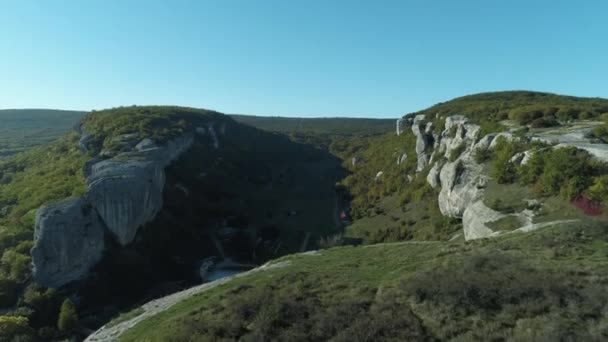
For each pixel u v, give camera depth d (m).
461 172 48.28
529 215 31.91
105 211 55.22
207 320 19.72
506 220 33.09
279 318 17.89
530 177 35.72
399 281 19.23
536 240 22.08
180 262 61.12
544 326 13.49
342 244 62.19
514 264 18.52
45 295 45.38
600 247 19.72
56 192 59.62
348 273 22.66
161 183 69.31
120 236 56.12
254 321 18.42
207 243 69.94
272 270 26.77
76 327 42.72
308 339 16.16
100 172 59.75
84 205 53.62
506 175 38.59
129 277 52.84
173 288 54.25
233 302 20.55
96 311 47.19
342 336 15.45
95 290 49.31
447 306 15.98
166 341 18.89
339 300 18.92
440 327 15.14
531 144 39.00
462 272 18.30
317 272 23.64
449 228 46.75
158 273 56.84
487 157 46.28
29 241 50.69
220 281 30.02
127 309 48.28
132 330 23.73
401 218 63.12
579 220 25.22
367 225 68.12
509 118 57.69
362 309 17.44
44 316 43.78
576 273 16.58
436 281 17.73
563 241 21.14
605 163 30.98
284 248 68.62
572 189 30.38
